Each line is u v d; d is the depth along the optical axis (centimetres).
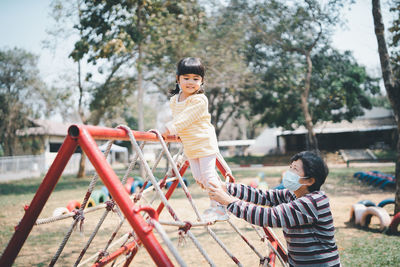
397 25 883
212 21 1616
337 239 571
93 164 152
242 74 1806
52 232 681
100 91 1908
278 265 445
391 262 438
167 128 234
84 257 502
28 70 2567
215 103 3097
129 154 4547
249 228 676
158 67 1688
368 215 663
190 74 247
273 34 1684
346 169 2300
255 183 1158
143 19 1371
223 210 246
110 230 683
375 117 3884
